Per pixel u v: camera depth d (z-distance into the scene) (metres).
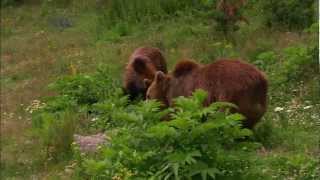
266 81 9.93
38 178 10.37
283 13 16.59
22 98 15.58
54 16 23.64
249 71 9.76
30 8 25.59
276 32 16.25
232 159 6.84
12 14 25.17
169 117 8.49
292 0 16.52
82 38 20.34
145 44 17.97
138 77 13.41
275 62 14.03
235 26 16.41
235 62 9.86
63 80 14.71
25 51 20.34
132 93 13.58
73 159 10.74
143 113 7.16
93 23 21.31
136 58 13.54
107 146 8.81
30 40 21.47
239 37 16.23
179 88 10.25
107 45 19.00
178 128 6.81
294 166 8.41
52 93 15.00
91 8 23.41
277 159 8.68
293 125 10.73
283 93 12.32
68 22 22.45
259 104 9.84
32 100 15.18
